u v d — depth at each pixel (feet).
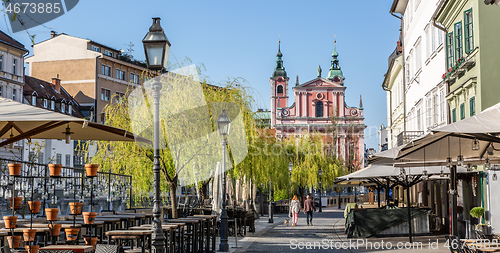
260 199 125.90
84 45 199.72
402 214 63.93
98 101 196.95
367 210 64.44
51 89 189.57
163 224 35.91
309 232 75.10
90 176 28.02
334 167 168.66
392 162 43.70
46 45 202.80
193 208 66.13
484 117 25.57
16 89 164.86
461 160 33.06
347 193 208.03
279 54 317.83
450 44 68.69
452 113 68.59
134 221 41.93
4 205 30.83
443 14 68.59
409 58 103.91
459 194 62.13
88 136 27.14
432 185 81.92
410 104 104.47
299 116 270.67
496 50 54.08
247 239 63.31
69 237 28.45
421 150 35.19
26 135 22.58
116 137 27.35
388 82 139.64
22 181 32.83
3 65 159.02
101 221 32.30
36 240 31.12
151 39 29.14
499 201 51.31
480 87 54.39
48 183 35.42
